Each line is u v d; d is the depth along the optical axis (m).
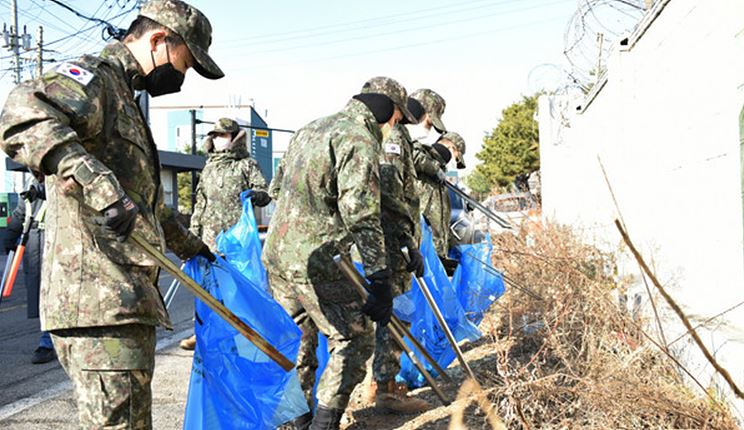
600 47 7.16
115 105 2.12
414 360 3.32
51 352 5.09
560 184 11.27
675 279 4.20
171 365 4.91
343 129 2.88
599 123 7.50
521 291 4.33
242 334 2.44
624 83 5.73
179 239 2.65
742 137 3.18
